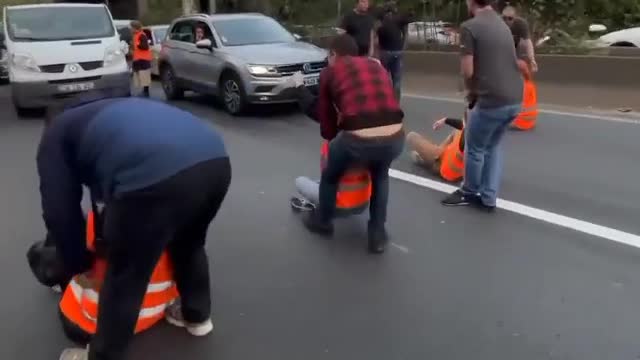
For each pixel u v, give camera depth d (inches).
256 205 241.0
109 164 112.6
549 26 571.8
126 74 467.5
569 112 427.5
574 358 139.7
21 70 444.5
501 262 187.2
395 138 179.9
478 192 234.2
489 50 213.5
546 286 172.1
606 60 442.9
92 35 477.7
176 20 529.3
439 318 156.9
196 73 483.8
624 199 240.8
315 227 211.2
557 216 223.6
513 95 216.1
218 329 152.6
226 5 1024.9
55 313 161.3
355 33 419.2
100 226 130.7
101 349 121.9
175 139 114.8
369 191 205.9
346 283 176.1
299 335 149.9
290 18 962.7
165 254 140.4
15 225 225.3
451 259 189.9
